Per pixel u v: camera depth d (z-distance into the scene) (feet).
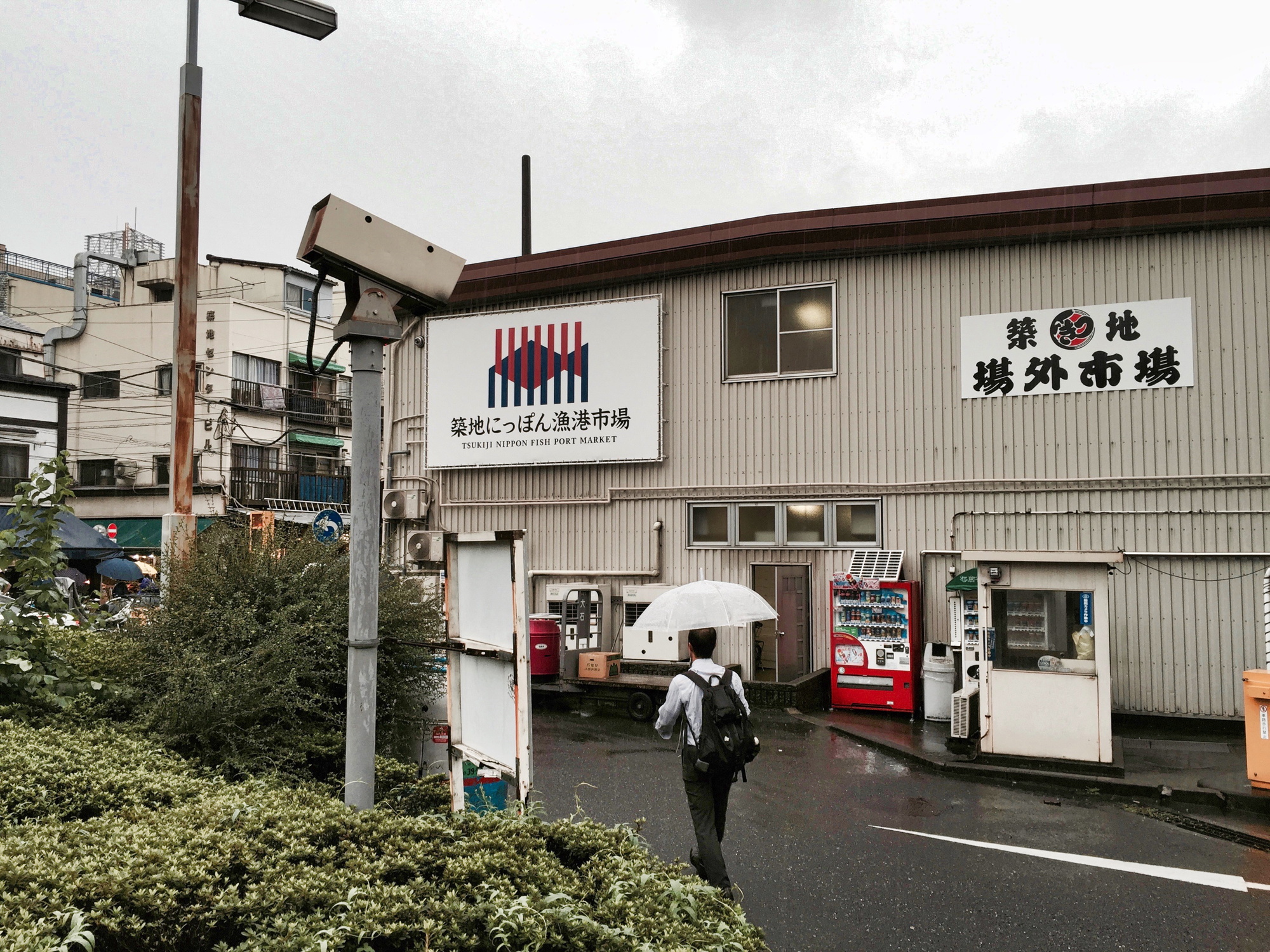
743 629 48.08
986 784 30.19
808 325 48.60
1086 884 20.51
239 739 17.74
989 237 43.91
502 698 13.93
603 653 44.78
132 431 121.19
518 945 9.16
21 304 142.20
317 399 133.69
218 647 18.79
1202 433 40.27
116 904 8.84
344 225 12.93
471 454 55.77
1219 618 39.37
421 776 20.85
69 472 20.10
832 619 43.60
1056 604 31.50
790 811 26.76
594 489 53.01
